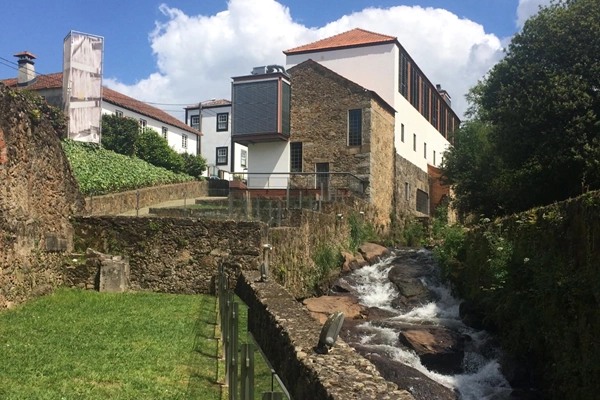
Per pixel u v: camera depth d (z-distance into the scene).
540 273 10.09
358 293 18.48
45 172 13.56
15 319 10.59
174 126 48.72
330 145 30.41
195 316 11.73
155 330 10.30
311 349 5.07
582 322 8.52
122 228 15.55
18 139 11.88
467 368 11.55
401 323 14.43
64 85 32.22
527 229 11.50
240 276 12.61
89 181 25.25
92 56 32.53
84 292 14.10
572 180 19.08
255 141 31.42
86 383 7.20
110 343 9.20
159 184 31.09
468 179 27.50
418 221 34.25
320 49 34.28
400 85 34.69
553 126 19.11
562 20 19.83
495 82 21.66
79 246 15.43
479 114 32.31
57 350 8.63
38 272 13.02
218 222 15.45
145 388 7.09
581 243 9.21
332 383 4.08
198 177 42.75
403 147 35.47
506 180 22.23
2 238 11.08
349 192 28.66
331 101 30.62
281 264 16.67
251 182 31.53
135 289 15.27
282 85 30.73
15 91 11.76
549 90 18.98
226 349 7.50
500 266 11.95
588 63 19.12
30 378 7.25
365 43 33.47
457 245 18.30
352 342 12.77
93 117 32.59
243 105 31.03
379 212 30.59
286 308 7.12
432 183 41.41
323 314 14.71
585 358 8.28
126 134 38.34
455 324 14.30
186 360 8.46
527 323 10.23
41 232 13.23
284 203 23.28
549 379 9.47
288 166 31.08
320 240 20.58
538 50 20.27
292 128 31.25
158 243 15.48
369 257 22.72
